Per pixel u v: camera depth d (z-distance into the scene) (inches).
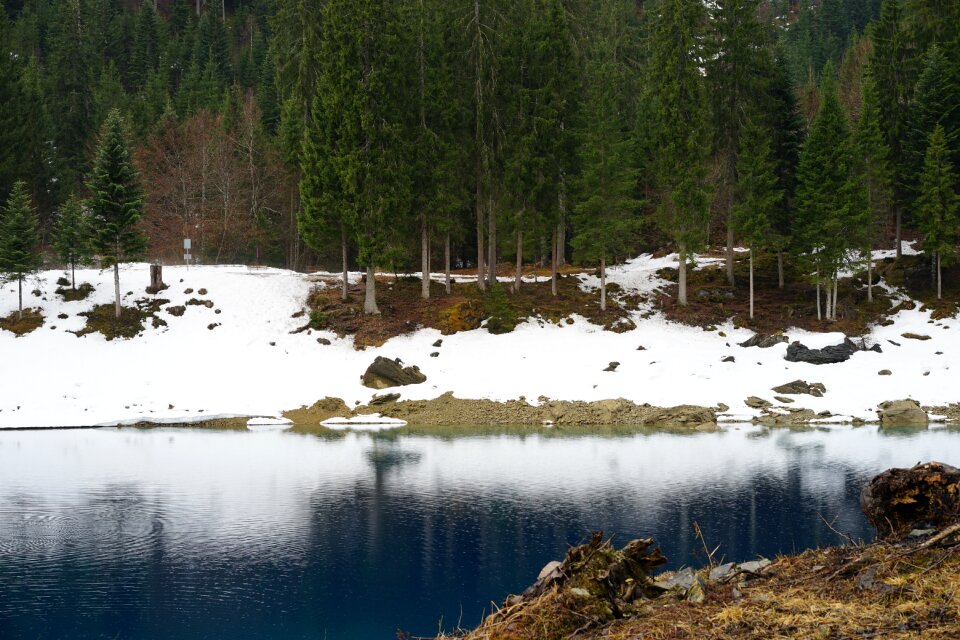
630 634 195.3
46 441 1245.7
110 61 4232.3
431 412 1475.1
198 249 2650.1
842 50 5442.9
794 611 196.5
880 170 2078.0
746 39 2011.6
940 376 1546.5
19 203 1739.7
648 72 2097.7
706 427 1369.3
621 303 1978.3
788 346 1683.1
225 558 623.8
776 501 798.5
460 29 1972.2
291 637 451.2
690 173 1909.4
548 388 1560.0
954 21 2340.1
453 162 1900.8
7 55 2696.9
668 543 633.6
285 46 2214.6
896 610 188.1
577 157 2023.9
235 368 1619.1
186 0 6215.6
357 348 1722.4
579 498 829.8
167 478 952.3
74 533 702.5
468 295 1945.1
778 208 2102.6
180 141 2731.3
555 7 1978.3
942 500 255.8
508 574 573.9
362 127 1844.2
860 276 2095.2
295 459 1087.6
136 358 1633.9
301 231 1946.4
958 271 2052.2
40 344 1643.7
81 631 469.1
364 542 668.1
